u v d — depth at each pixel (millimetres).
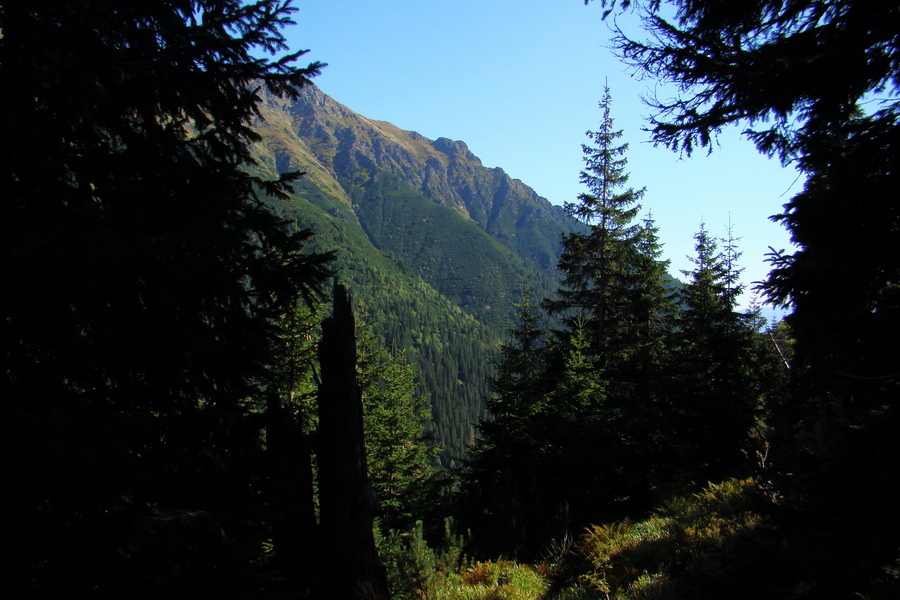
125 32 4348
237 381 5004
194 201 4789
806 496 4934
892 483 3955
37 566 2979
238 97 5457
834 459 4258
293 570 5523
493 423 17562
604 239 21234
